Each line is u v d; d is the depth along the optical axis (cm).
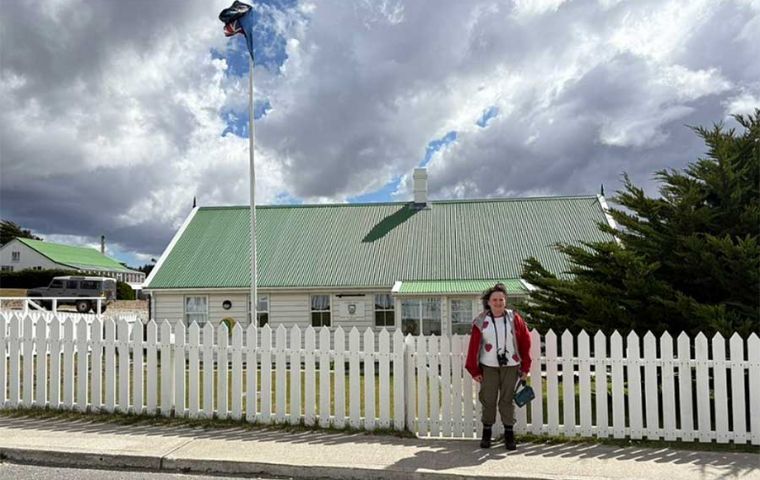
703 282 843
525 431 709
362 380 1171
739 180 880
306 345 753
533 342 717
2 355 826
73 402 803
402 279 2036
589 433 699
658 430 687
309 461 598
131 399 849
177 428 728
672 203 907
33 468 607
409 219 2423
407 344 732
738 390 669
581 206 2375
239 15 1261
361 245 2259
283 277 2077
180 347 783
